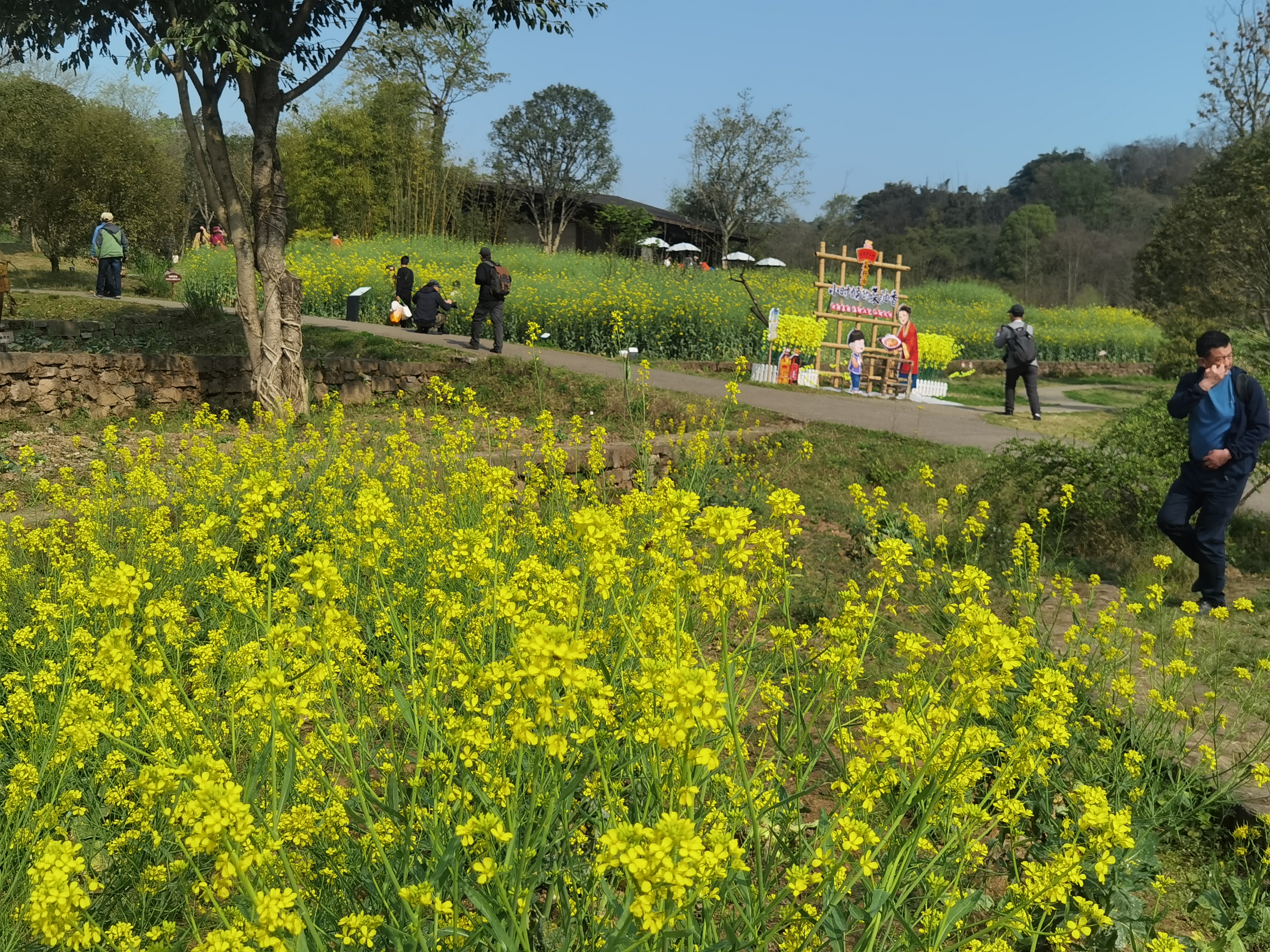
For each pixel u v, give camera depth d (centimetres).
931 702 247
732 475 832
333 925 221
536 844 201
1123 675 381
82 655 305
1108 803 310
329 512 530
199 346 1742
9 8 1107
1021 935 258
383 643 387
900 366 1864
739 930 211
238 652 299
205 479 585
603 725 227
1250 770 336
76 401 1180
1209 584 619
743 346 2130
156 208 2975
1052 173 10944
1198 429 613
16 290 2145
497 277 1562
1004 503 849
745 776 214
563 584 274
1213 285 2267
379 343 1608
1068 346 3334
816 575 658
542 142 6025
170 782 195
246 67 1006
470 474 532
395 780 233
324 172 4016
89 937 172
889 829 206
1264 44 2384
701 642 400
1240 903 301
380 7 1215
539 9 1214
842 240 8238
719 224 5788
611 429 1216
